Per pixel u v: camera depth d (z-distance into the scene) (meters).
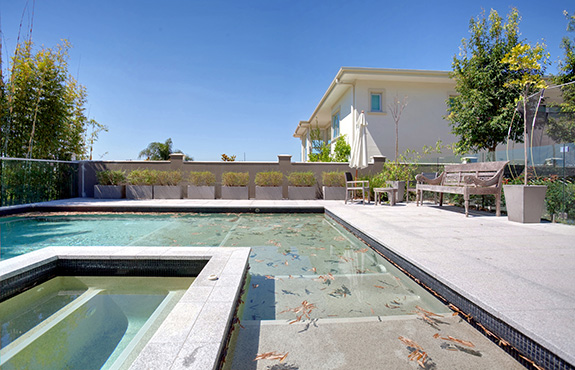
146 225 4.91
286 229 4.60
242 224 5.04
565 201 4.07
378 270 2.62
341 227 4.64
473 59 7.91
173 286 2.31
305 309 1.83
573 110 6.01
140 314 1.84
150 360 0.99
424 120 10.73
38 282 2.27
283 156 8.72
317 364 1.26
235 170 8.67
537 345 1.16
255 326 1.61
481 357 1.29
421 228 3.59
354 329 1.57
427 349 1.36
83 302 2.02
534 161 5.07
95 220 5.43
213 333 1.18
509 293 1.57
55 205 6.20
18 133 7.29
